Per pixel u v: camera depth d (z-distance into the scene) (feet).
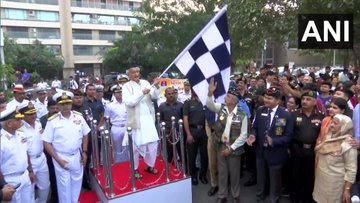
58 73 146.92
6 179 13.24
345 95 15.83
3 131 13.28
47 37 169.89
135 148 15.90
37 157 15.25
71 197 15.33
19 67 129.29
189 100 19.42
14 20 159.02
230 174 16.39
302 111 15.55
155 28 86.63
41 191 15.64
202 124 19.21
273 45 38.42
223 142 16.24
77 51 180.24
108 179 14.74
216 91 15.67
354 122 14.70
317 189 13.84
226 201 16.80
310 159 15.26
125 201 14.47
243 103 18.35
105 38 188.96
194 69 15.31
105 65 119.03
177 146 19.69
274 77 23.21
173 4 84.38
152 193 15.26
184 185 16.30
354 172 12.26
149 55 98.99
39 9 165.99
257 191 17.57
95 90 21.74
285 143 15.24
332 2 24.09
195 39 15.07
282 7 30.45
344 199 12.40
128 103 15.52
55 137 14.76
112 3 189.78
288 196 17.61
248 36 35.09
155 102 21.72
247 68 81.10
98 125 20.95
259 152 16.67
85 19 181.68
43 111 23.11
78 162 15.33
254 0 30.50
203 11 84.02
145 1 86.28
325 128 13.73
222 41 15.44
